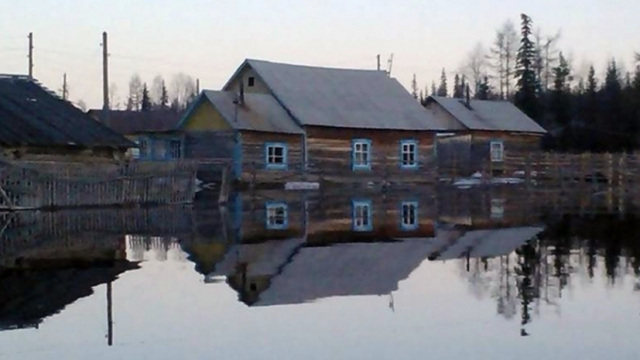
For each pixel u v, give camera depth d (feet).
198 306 35.94
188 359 27.27
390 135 150.92
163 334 30.71
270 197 117.39
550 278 42.83
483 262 49.42
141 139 147.54
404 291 39.45
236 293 39.09
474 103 186.91
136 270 46.55
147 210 91.97
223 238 63.82
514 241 61.31
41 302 36.83
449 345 28.81
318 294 38.73
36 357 27.68
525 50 246.47
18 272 45.68
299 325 32.12
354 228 72.64
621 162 147.33
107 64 145.18
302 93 148.77
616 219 81.10
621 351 27.78
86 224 75.05
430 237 64.85
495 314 33.83
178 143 144.05
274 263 49.39
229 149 135.44
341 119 145.07
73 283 42.01
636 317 32.91
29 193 88.99
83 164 106.01
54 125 104.83
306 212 91.04
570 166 150.51
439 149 181.16
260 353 27.96
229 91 150.00
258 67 151.94
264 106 142.82
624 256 51.34
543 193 133.08
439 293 38.81
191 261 50.34
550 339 29.50
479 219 82.53
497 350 28.09
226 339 29.91
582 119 220.02
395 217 84.84
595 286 40.22
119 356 27.71
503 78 292.20
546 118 226.79
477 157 177.37
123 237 64.39
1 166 87.40
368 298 37.68
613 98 220.23
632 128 208.95
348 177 145.48
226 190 103.65
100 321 32.94
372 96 157.99
